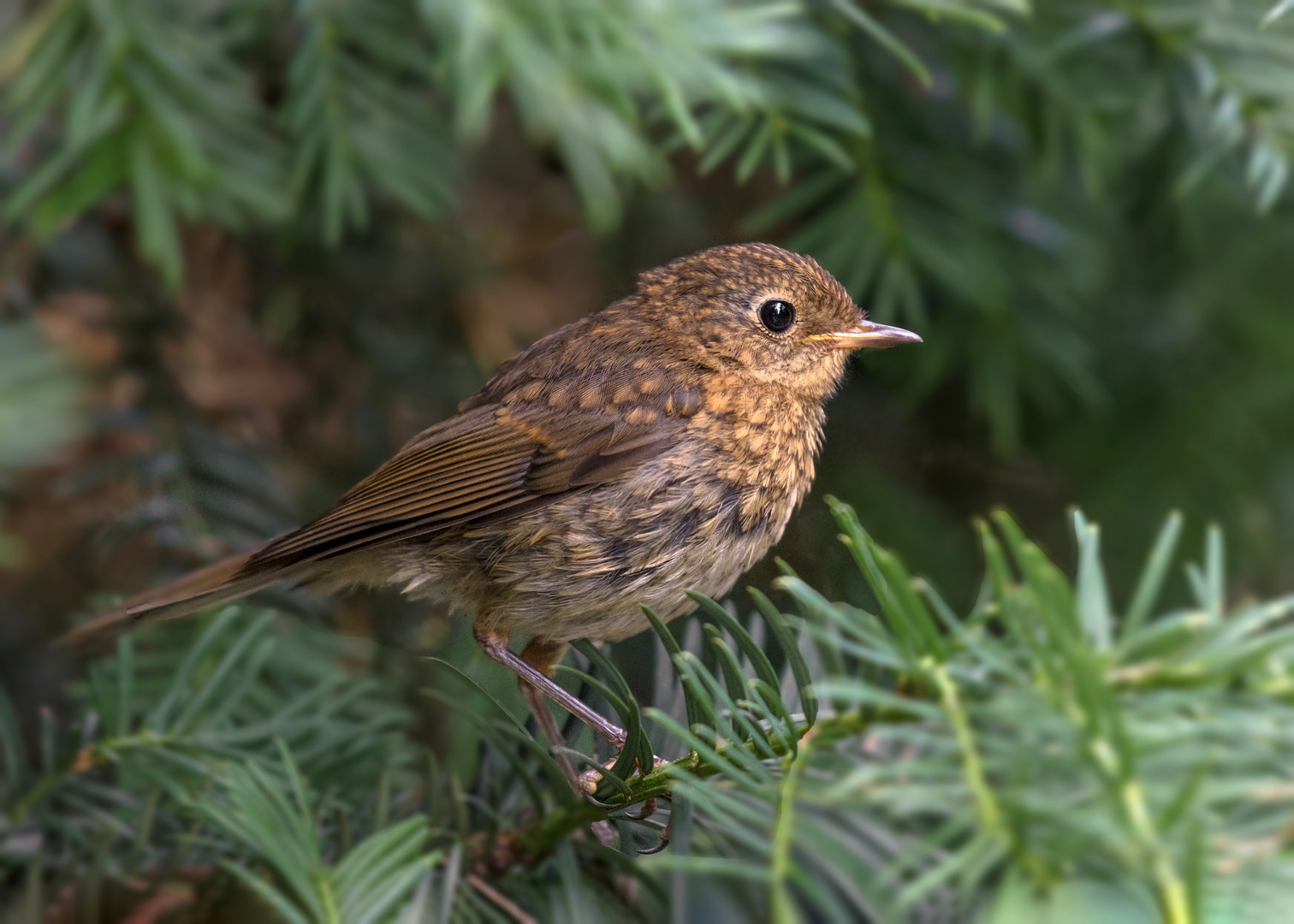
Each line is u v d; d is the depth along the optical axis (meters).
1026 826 2.63
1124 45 3.20
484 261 3.24
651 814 3.14
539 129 3.20
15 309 3.21
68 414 3.18
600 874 3.15
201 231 3.23
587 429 3.20
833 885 3.10
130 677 3.17
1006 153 3.22
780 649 3.15
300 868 3.13
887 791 2.80
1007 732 2.90
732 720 3.12
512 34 3.18
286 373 3.23
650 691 3.16
